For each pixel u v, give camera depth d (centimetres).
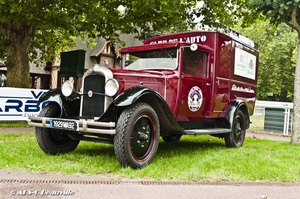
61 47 2105
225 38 801
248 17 1441
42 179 461
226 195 434
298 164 643
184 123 712
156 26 1418
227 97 822
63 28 1471
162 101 574
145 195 414
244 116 885
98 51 3062
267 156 698
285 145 898
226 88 816
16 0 1145
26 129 1038
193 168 560
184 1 1336
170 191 437
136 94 535
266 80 4188
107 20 1380
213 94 760
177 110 673
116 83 556
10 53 1372
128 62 754
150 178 499
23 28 1372
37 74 2969
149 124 574
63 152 648
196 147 812
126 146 525
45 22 1330
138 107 544
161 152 713
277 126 1397
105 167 540
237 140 855
